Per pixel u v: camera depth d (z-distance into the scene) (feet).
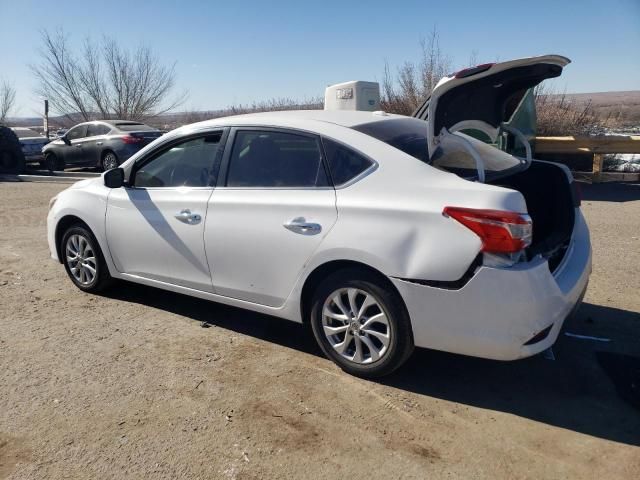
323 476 8.82
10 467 9.07
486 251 9.86
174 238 13.96
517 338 9.96
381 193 10.94
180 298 16.65
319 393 11.20
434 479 8.73
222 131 13.65
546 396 11.12
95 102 101.50
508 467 9.00
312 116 12.93
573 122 42.45
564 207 12.57
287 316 12.45
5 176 51.90
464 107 12.35
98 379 11.80
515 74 11.43
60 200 16.99
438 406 10.78
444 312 10.28
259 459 9.23
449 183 10.48
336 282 11.52
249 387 11.45
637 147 35.99
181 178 14.21
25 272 19.35
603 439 9.70
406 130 12.71
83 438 9.80
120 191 15.31
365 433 9.91
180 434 9.89
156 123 101.86
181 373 12.05
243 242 12.62
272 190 12.39
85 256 16.72
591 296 16.42
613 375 11.91
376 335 11.24
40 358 12.76
